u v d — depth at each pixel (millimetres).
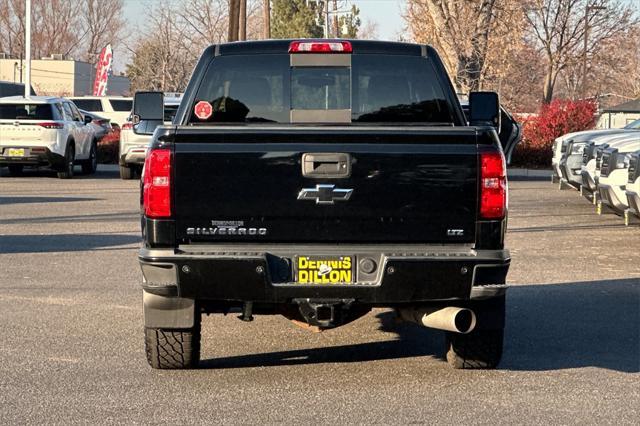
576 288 12281
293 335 9641
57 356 8609
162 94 8680
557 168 25062
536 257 14875
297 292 7180
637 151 16625
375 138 7211
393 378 7941
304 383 7777
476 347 8008
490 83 47188
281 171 7199
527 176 35906
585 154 21328
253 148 7195
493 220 7266
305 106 8281
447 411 6984
